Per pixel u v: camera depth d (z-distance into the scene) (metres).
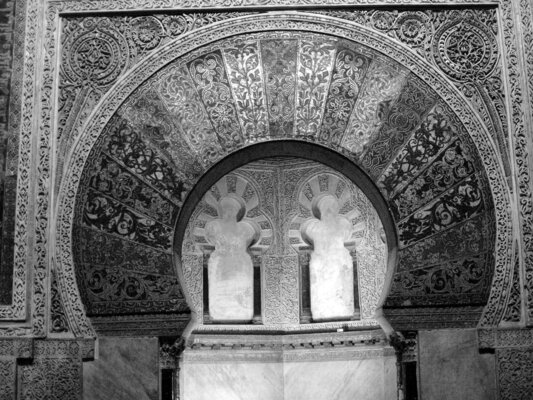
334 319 8.97
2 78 6.33
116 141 6.24
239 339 8.91
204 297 8.92
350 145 6.28
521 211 6.12
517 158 6.21
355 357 8.70
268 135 6.30
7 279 6.01
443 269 6.05
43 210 6.12
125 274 6.05
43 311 5.96
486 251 6.06
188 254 8.91
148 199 6.18
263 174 9.27
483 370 5.90
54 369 5.89
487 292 6.00
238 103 6.34
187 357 8.61
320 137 6.29
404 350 6.00
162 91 6.33
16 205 6.12
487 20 6.46
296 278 9.16
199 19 6.43
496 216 6.12
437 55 6.39
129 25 6.42
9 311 5.95
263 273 9.19
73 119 6.28
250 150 6.37
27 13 6.43
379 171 6.23
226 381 8.77
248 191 9.27
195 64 6.37
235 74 6.37
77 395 5.87
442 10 6.46
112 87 6.31
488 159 6.21
